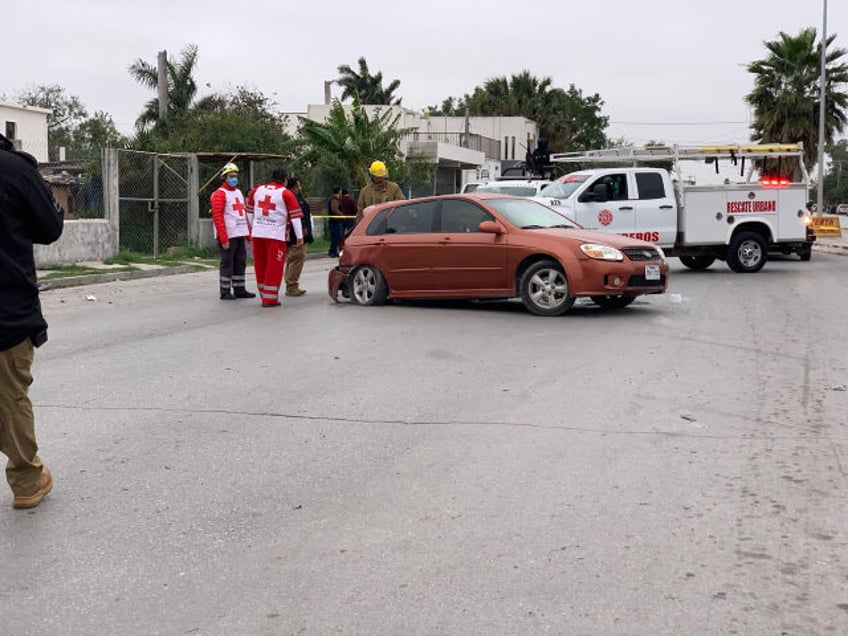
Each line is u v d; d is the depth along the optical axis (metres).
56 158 49.69
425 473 5.52
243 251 14.16
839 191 119.19
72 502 5.09
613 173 17.92
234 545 4.48
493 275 12.10
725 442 6.15
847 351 9.48
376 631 3.64
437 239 12.47
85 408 7.07
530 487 5.27
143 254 21.39
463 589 3.99
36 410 7.01
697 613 3.76
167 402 7.25
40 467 5.02
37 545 4.51
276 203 12.88
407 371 8.38
